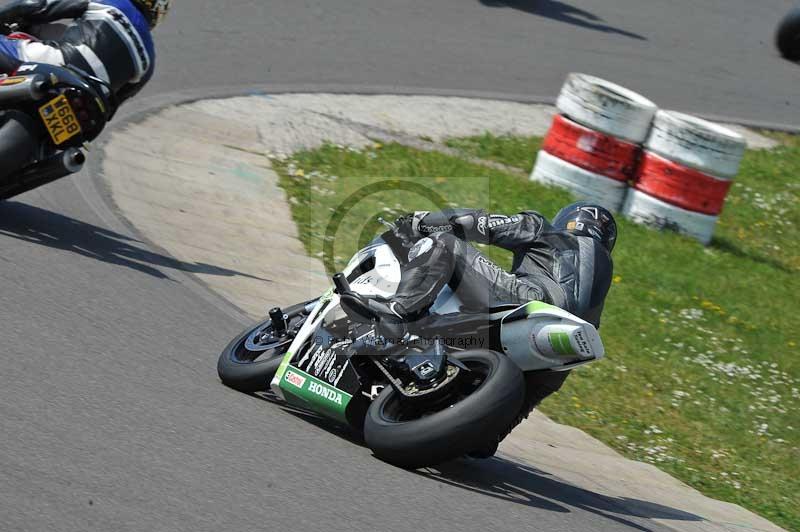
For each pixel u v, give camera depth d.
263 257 30.36
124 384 17.36
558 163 43.75
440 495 15.95
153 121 38.47
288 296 27.61
